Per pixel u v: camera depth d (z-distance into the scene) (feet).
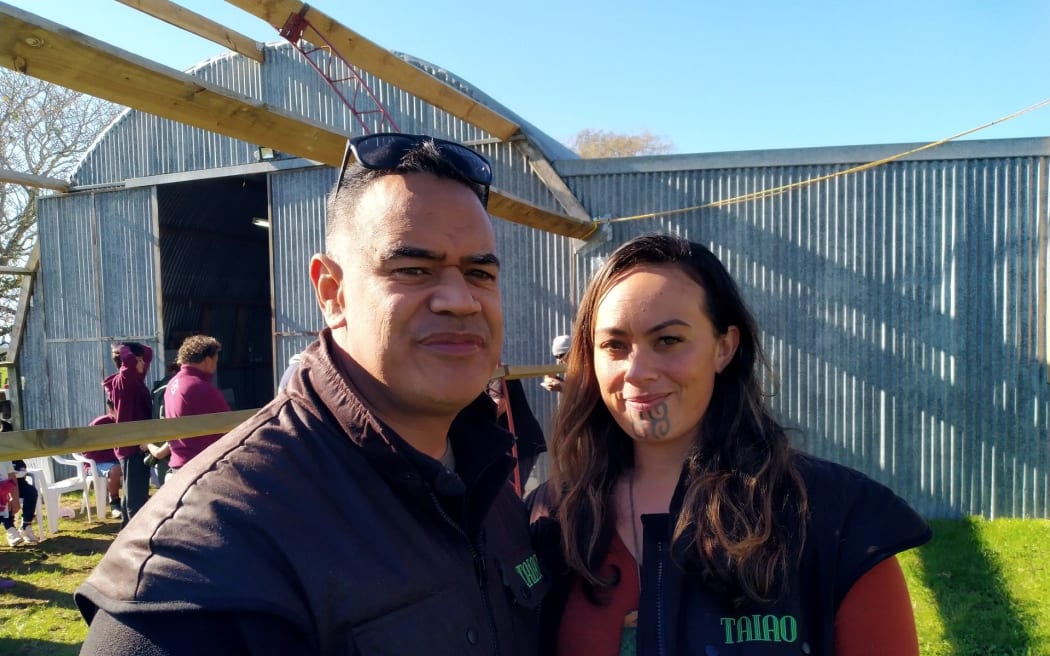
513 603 4.54
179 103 8.68
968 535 17.43
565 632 4.89
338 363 4.15
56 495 21.93
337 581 3.43
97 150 28.37
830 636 4.20
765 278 20.35
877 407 19.53
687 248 5.09
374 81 23.59
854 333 19.69
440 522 4.06
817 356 19.98
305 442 3.84
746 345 5.18
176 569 3.11
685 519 4.54
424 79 16.97
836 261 19.77
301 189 25.07
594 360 5.40
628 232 21.42
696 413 4.93
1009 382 18.63
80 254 28.78
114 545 3.41
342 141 11.26
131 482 20.59
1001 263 18.65
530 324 22.45
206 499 3.39
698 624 4.36
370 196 3.85
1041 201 18.28
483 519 4.38
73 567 18.56
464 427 4.59
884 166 19.36
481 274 4.04
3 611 15.55
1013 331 18.56
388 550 3.70
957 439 18.99
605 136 81.56
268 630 3.20
